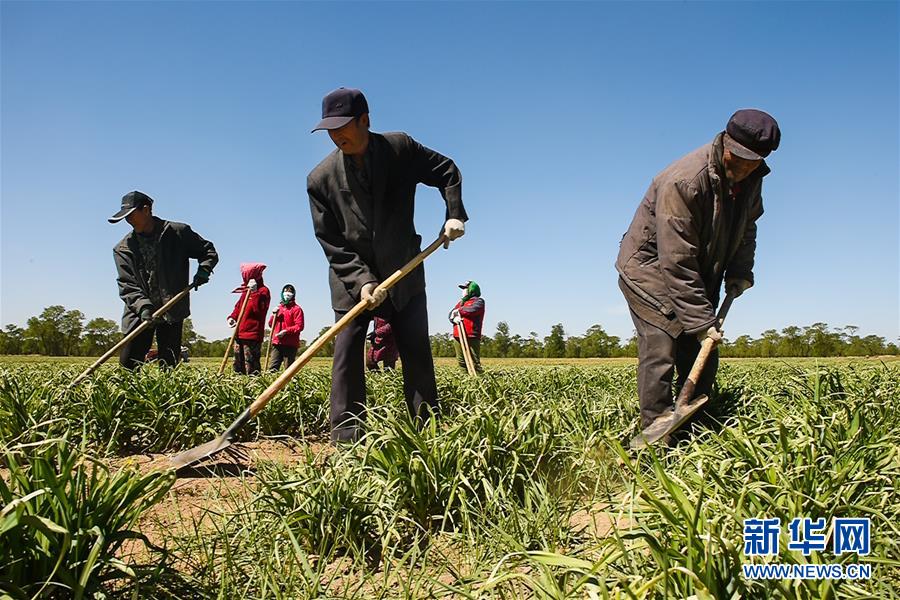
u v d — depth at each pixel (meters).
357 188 5.32
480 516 3.62
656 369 5.29
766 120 4.83
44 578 2.57
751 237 5.63
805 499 2.93
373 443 3.94
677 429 5.05
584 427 5.02
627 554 2.56
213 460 5.45
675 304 5.12
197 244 9.29
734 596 2.33
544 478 4.07
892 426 4.39
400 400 6.67
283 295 13.38
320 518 3.47
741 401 5.63
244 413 5.07
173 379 6.55
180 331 9.23
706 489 3.06
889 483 3.31
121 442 5.94
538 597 2.52
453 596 3.04
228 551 3.07
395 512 3.50
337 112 5.00
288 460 5.53
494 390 7.32
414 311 5.60
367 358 13.25
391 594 3.06
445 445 3.96
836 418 4.05
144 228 8.88
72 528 2.67
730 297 5.60
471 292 13.37
